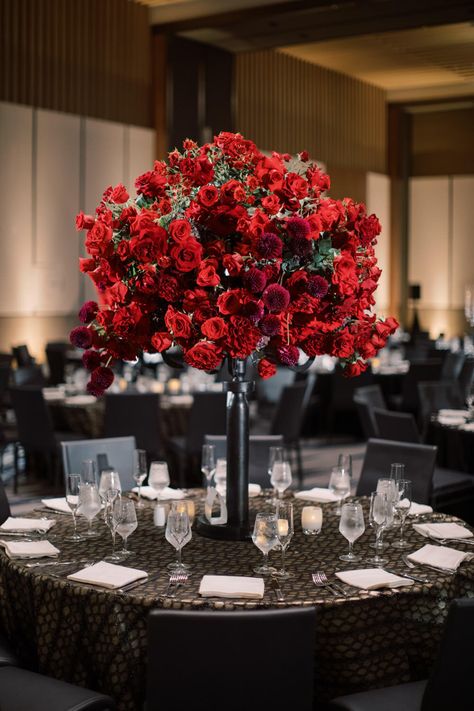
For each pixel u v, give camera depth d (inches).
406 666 112.0
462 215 735.1
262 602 106.6
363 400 260.7
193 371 313.1
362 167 712.4
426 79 695.7
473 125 725.3
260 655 91.2
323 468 337.1
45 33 476.7
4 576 123.5
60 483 299.1
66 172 489.7
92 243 122.7
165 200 121.5
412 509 150.7
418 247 752.3
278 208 119.2
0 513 156.9
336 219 122.2
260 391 355.6
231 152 124.4
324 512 150.7
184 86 539.5
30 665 121.6
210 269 117.0
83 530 139.0
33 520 141.6
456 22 479.2
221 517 136.8
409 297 719.7
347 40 581.9
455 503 227.3
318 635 107.5
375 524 123.6
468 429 239.9
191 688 91.5
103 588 110.9
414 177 751.1
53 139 481.7
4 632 125.9
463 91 703.7
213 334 116.7
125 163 518.0
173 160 127.6
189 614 90.2
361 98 705.6
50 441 269.3
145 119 530.0
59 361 428.8
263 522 114.2
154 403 259.9
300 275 120.6
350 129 696.4
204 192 117.9
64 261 493.4
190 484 286.7
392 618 110.5
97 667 111.3
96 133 502.6
